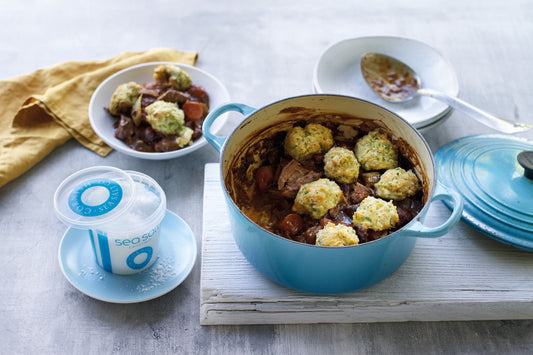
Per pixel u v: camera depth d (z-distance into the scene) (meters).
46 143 1.68
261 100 1.89
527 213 1.33
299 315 1.29
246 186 1.44
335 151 1.40
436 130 1.79
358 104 1.36
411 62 1.89
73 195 1.24
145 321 1.29
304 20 2.28
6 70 1.96
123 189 1.27
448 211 1.47
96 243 1.27
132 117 1.64
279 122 1.41
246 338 1.28
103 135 1.61
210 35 2.17
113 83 1.76
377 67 1.88
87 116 1.77
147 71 1.82
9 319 1.28
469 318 1.33
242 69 2.02
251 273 1.32
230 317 1.28
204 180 1.57
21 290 1.34
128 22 2.22
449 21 2.29
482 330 1.32
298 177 1.40
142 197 1.30
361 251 1.08
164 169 1.67
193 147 1.59
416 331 1.31
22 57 2.02
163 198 1.31
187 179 1.64
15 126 1.72
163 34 2.16
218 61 2.05
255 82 1.97
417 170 1.35
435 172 1.17
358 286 1.20
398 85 1.84
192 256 1.38
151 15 2.26
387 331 1.30
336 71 1.89
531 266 1.35
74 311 1.30
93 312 1.30
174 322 1.30
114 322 1.29
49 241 1.47
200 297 1.29
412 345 1.28
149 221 1.25
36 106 1.73
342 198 1.33
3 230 1.48
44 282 1.37
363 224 1.24
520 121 1.83
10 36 2.11
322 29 2.23
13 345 1.24
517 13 2.35
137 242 1.26
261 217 1.37
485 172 1.43
